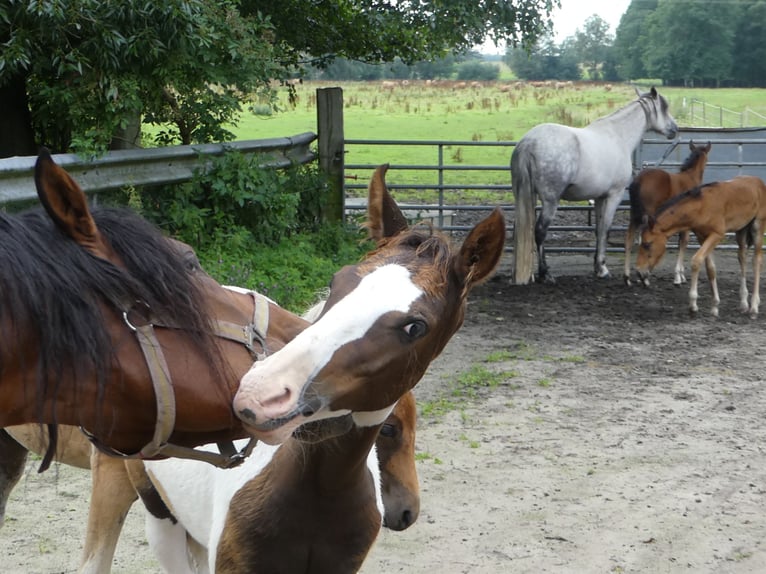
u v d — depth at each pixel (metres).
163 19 7.02
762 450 5.36
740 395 6.48
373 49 10.91
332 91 10.56
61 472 4.74
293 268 7.87
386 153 21.23
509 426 5.67
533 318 8.86
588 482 4.80
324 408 1.99
